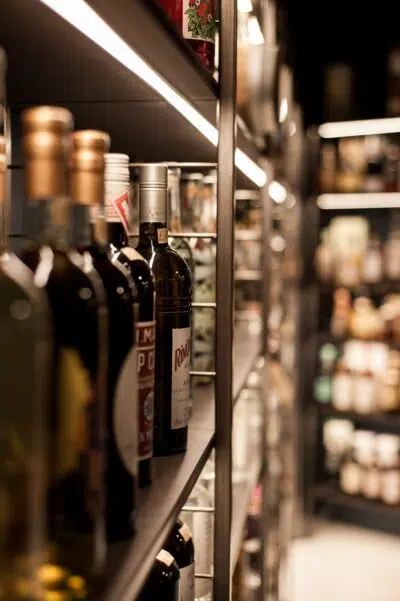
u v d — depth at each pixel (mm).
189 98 1175
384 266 4211
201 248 1811
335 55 4309
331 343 4359
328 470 4348
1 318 477
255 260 2520
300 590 3564
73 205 631
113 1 656
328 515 4488
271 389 2730
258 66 1745
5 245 519
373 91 4254
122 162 930
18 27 751
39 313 478
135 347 776
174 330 1152
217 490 1414
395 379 4121
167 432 1151
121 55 872
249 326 2738
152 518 829
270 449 2662
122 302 755
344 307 4223
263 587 2387
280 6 3012
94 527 611
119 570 669
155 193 1139
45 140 531
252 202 2520
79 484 601
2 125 528
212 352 1849
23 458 475
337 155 4324
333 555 3980
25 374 475
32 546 481
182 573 1221
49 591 580
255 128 1853
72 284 618
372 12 4191
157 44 829
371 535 4266
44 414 587
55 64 922
